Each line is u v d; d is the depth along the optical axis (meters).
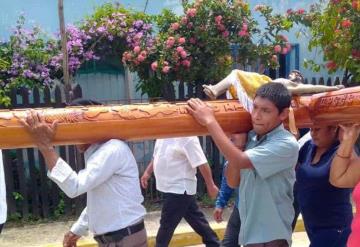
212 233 4.91
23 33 6.76
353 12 6.59
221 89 2.86
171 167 4.59
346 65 6.81
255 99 2.62
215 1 6.56
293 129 2.68
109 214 3.01
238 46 6.83
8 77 6.64
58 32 6.92
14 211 6.37
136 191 3.07
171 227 4.70
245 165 2.58
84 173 2.86
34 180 6.38
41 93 6.72
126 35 6.96
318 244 2.96
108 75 7.32
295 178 2.93
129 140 2.82
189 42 6.60
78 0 7.46
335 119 2.70
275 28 7.03
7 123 2.52
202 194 6.85
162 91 6.89
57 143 2.63
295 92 2.77
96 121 2.62
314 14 7.08
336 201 2.91
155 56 6.70
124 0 7.62
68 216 6.51
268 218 2.72
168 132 2.70
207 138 6.88
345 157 2.64
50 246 5.49
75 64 6.83
